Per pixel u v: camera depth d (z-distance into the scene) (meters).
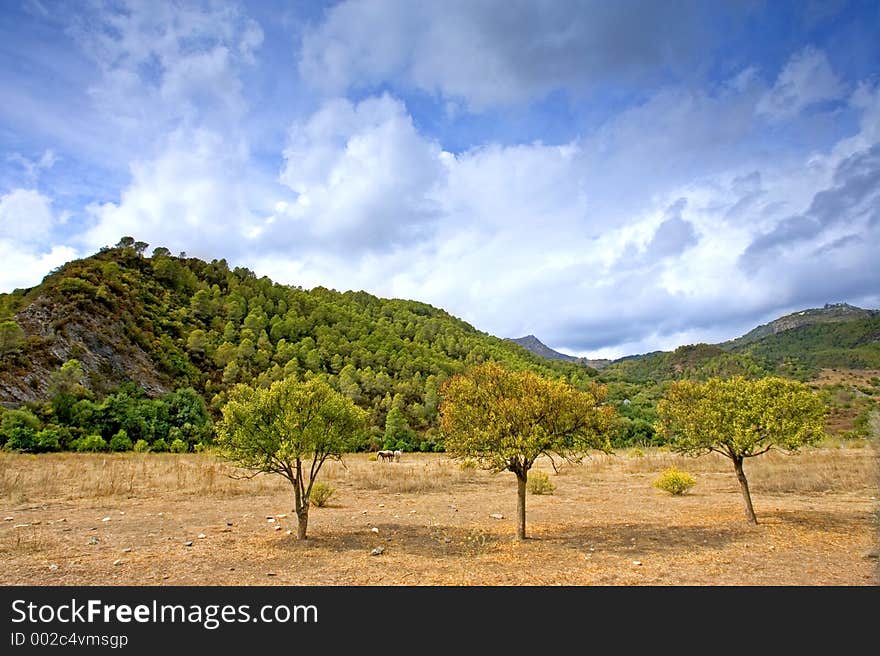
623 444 60.84
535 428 10.79
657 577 8.68
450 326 180.62
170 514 14.47
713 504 16.81
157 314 91.12
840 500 17.06
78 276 83.12
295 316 122.38
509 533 12.40
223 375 82.88
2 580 8.17
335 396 11.98
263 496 18.56
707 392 13.64
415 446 65.19
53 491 17.73
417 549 10.66
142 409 52.06
